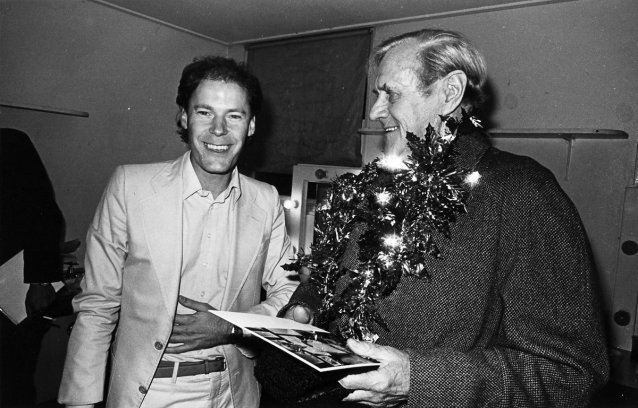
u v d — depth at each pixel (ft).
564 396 2.43
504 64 8.97
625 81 7.74
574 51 8.23
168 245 4.04
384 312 2.88
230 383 4.20
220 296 4.32
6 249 6.41
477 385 2.44
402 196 2.91
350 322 2.95
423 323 2.76
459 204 2.70
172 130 11.76
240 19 10.80
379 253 2.84
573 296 2.51
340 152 11.00
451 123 2.81
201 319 3.99
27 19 8.92
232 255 4.27
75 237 9.91
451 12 9.42
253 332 2.60
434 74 2.99
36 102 9.16
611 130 7.40
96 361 4.01
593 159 8.06
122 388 3.92
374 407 2.86
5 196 6.49
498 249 2.70
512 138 8.91
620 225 7.77
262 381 2.88
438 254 2.75
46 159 9.36
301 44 11.62
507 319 2.60
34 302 6.56
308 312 3.44
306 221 9.86
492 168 2.86
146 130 11.18
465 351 2.66
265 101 12.18
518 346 2.53
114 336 4.68
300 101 11.62
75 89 9.77
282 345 2.44
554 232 2.57
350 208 3.40
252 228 4.46
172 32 11.54
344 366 2.27
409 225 2.83
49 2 9.21
